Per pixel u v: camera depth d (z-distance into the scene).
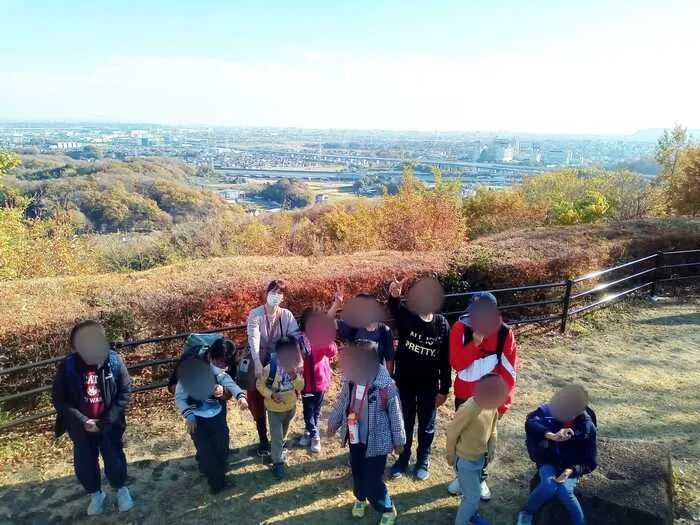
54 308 4.75
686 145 22.47
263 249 15.01
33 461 4.16
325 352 4.21
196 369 3.63
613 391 5.67
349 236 14.37
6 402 4.59
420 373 3.79
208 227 16.20
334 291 5.85
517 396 5.53
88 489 3.51
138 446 4.43
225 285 5.42
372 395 3.30
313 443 4.38
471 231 21.02
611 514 3.20
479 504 3.67
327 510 3.70
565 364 6.37
